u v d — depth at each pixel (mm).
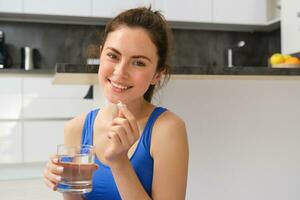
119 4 3684
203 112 1557
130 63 871
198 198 1566
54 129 3502
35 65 3881
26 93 3430
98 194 932
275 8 4016
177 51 4211
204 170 1569
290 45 3480
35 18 3799
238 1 3945
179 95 1526
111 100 897
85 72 1212
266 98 1633
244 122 1609
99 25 4031
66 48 3961
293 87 1663
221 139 1583
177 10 3793
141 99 992
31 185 3145
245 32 4355
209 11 3873
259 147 1629
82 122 1077
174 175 897
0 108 3381
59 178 793
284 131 1657
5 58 3697
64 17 3752
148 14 920
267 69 1394
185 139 937
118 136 769
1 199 2715
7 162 3400
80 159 804
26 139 3441
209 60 4289
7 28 3818
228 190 1597
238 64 4297
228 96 1586
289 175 1667
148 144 934
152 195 918
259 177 1635
